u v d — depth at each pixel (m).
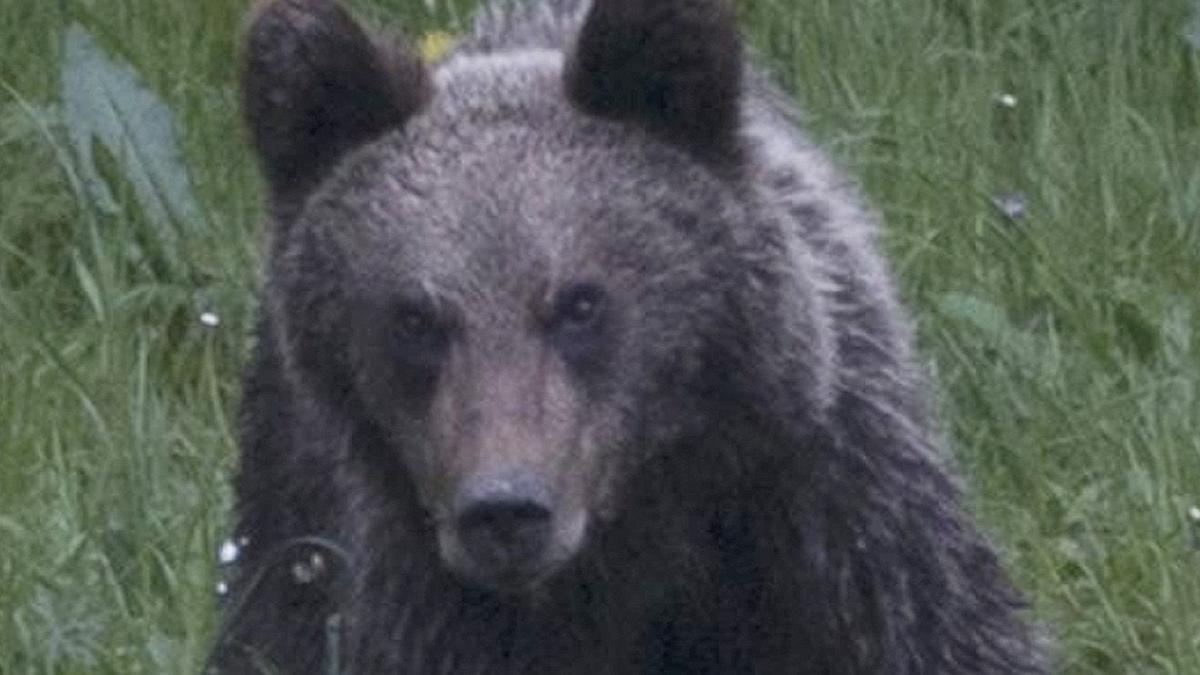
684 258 12.15
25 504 14.45
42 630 13.66
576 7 13.58
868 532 12.64
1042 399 14.89
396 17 17.14
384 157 12.30
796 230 12.55
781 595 12.73
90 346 15.39
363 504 12.55
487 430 11.71
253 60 12.51
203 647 13.65
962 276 15.56
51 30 16.91
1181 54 17.03
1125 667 13.84
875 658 12.69
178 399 15.45
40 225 16.19
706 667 12.98
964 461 14.67
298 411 12.75
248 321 15.21
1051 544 14.24
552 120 12.28
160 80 16.61
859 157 16.14
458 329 11.91
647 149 12.26
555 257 11.95
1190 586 13.90
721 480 12.53
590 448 11.96
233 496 13.56
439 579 12.55
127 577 14.15
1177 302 15.45
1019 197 15.95
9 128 16.41
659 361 12.14
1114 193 16.03
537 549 11.67
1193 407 14.76
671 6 12.25
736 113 12.35
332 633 12.62
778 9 16.97
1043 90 16.77
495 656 12.66
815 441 12.48
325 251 12.28
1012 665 12.98
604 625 12.73
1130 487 14.41
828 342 12.48
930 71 16.81
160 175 16.05
